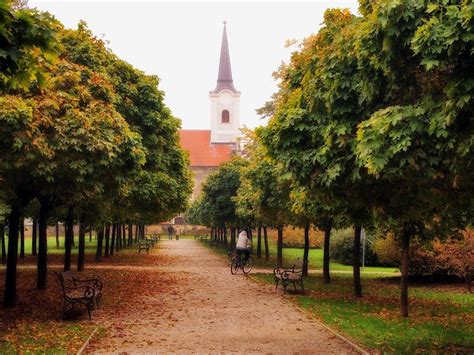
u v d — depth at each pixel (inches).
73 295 498.0
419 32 249.0
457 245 847.7
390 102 312.8
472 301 698.8
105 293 659.4
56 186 492.1
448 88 248.4
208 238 2856.8
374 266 1374.3
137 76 862.5
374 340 398.6
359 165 295.6
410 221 472.4
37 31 234.7
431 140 272.1
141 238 2556.6
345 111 329.7
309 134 359.6
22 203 520.1
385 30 277.3
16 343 366.9
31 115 416.2
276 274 782.5
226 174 1577.3
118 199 720.3
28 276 853.2
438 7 258.5
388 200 370.6
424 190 332.5
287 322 475.8
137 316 499.2
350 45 328.8
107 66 813.2
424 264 938.1
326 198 380.5
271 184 850.1
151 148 868.0
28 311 508.1
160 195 926.4
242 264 1002.1
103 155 467.5
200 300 621.6
